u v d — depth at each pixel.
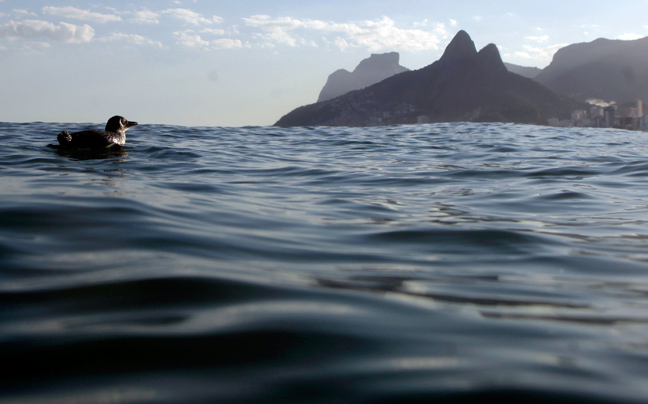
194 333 1.62
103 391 1.26
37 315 1.77
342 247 3.18
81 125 15.19
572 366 1.47
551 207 4.88
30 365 1.39
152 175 6.39
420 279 2.49
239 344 1.55
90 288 2.07
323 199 5.13
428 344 1.61
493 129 18.73
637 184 6.43
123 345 1.52
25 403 1.20
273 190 5.64
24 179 5.46
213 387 1.29
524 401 1.24
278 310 1.88
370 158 9.33
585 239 3.55
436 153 10.32
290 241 3.26
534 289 2.38
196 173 6.82
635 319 1.95
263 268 2.55
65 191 4.59
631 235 3.70
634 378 1.39
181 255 2.68
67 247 2.76
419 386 1.31
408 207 4.77
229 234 3.31
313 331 1.67
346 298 2.09
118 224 3.33
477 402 1.24
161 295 2.00
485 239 3.48
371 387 1.31
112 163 7.44
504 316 1.94
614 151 10.90
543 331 1.78
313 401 1.23
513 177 7.04
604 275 2.69
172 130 15.12
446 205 4.91
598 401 1.25
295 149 10.86
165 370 1.38
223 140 12.75
